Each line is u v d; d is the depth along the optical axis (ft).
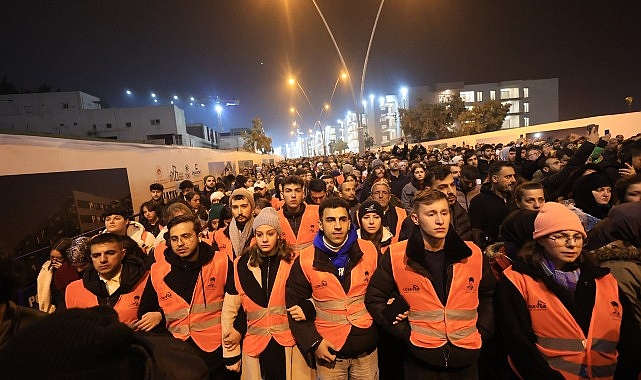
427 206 8.20
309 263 9.80
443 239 8.73
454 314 8.32
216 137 215.72
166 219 14.80
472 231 14.32
